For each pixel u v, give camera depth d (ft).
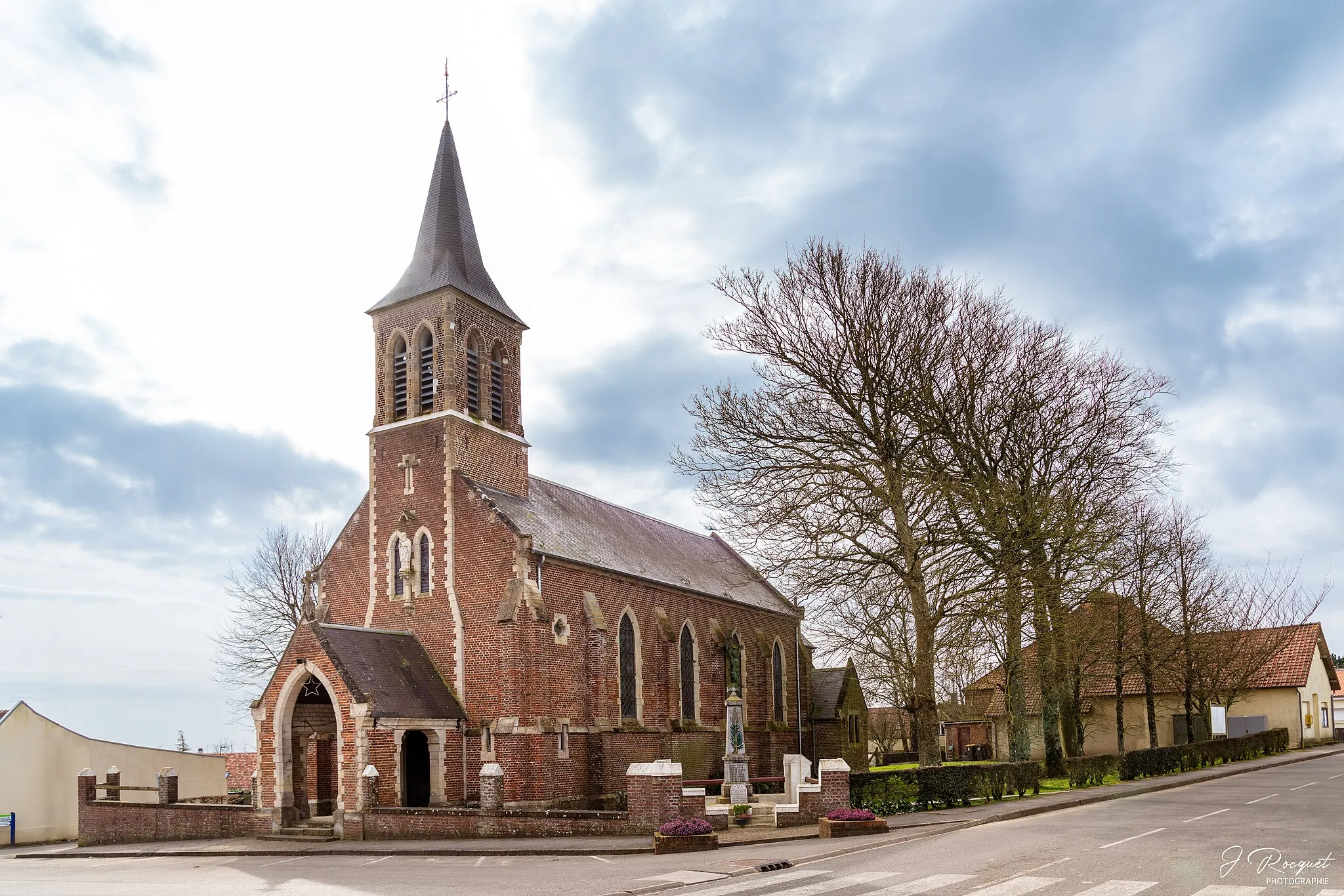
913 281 133.49
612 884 69.77
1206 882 58.08
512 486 153.99
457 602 136.77
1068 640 142.82
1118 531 132.46
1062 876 61.82
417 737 133.80
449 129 161.89
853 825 94.07
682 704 165.27
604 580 148.56
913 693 134.21
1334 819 89.56
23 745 165.17
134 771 179.01
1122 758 148.46
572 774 133.18
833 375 130.93
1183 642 189.06
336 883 77.56
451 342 146.30
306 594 140.56
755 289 137.18
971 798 116.37
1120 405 140.05
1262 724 239.71
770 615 200.13
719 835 96.32
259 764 121.08
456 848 96.37
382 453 148.56
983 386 131.64
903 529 124.26
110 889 78.23
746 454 132.98
